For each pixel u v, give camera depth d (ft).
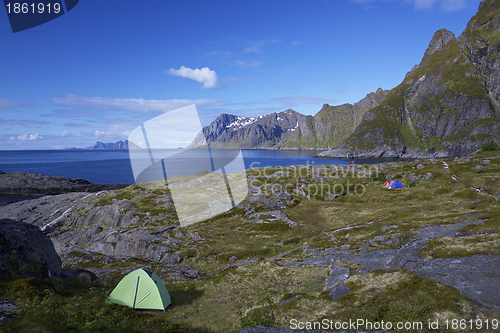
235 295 69.31
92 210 188.44
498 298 38.70
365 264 71.20
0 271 50.65
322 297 56.13
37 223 194.80
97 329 37.35
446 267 51.80
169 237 138.00
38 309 36.32
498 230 76.13
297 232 134.41
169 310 61.67
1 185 345.92
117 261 107.14
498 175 216.33
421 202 165.48
